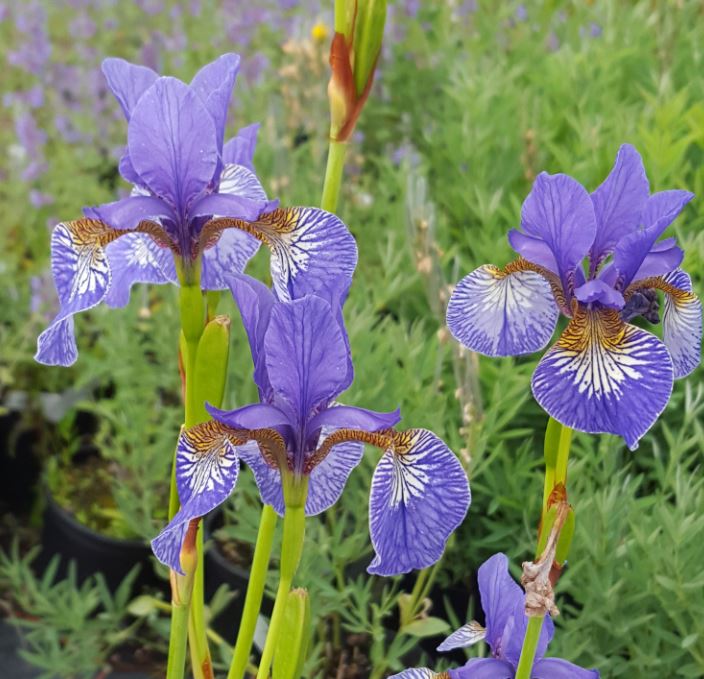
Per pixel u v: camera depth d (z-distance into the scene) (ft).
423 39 2.74
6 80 3.18
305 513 0.92
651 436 1.60
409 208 1.38
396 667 1.36
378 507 0.82
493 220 1.80
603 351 0.80
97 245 0.91
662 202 0.88
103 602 1.82
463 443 1.43
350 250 0.88
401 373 1.54
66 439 2.33
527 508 1.50
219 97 0.95
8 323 2.63
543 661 0.93
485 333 0.92
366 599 1.37
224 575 1.74
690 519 1.19
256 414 0.79
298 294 0.89
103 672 1.81
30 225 2.56
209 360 0.89
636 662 1.22
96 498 2.18
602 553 1.24
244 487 1.51
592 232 0.83
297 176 2.14
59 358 0.89
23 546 2.38
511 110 2.18
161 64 2.87
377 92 2.66
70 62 3.34
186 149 0.89
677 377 0.92
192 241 0.92
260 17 3.10
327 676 1.55
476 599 1.62
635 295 0.88
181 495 0.80
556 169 1.97
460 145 2.09
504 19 2.81
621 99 2.35
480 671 0.93
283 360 0.79
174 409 1.98
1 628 2.09
